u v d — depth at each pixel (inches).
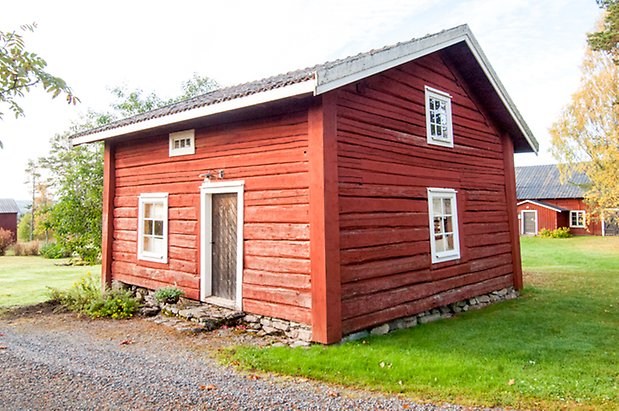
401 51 245.8
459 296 303.0
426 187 284.8
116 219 357.4
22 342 230.1
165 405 140.9
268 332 233.3
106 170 360.5
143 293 326.6
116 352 206.7
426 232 280.1
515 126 373.1
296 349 201.6
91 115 608.1
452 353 199.8
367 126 240.7
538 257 709.9
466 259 315.9
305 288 217.9
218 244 278.1
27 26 101.3
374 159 243.8
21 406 139.6
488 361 188.2
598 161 885.2
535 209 1173.1
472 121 343.9
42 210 480.1
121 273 348.2
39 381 164.4
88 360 193.3
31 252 932.0
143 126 284.8
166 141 310.8
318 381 165.3
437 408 140.2
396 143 262.2
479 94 350.6
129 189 344.5
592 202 971.3
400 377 167.0
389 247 249.4
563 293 376.5
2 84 100.0
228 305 259.8
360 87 238.1
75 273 586.2
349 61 207.0
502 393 151.9
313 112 214.4
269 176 238.8
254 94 212.7
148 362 189.3
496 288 347.9
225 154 265.3
